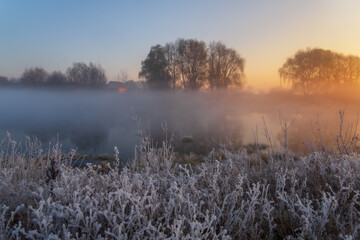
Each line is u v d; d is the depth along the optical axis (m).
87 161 8.69
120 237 1.82
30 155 3.93
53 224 2.01
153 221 2.27
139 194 2.75
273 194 3.13
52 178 2.87
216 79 45.44
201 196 2.70
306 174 3.36
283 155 4.05
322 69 39.75
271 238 2.19
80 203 2.32
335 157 3.69
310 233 2.10
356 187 2.90
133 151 10.73
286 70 42.69
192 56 45.12
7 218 2.44
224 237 1.88
